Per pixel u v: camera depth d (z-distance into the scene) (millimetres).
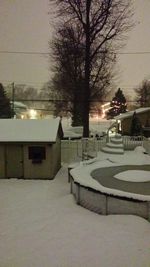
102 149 21844
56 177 16875
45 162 16375
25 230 8766
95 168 14297
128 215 9281
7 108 52125
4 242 7980
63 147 21703
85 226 8797
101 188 10039
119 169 14109
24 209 10867
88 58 27141
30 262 6820
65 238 8039
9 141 16234
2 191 13789
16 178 16562
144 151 21312
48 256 7078
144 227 8508
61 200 11781
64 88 36344
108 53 33125
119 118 37000
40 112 74438
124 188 10602
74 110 36531
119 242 7641
